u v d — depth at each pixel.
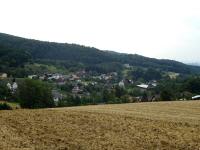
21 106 82.38
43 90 83.56
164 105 47.91
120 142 24.00
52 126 28.31
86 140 24.28
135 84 182.12
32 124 28.91
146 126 29.14
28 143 23.06
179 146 23.56
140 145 23.48
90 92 154.62
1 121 29.80
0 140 23.33
